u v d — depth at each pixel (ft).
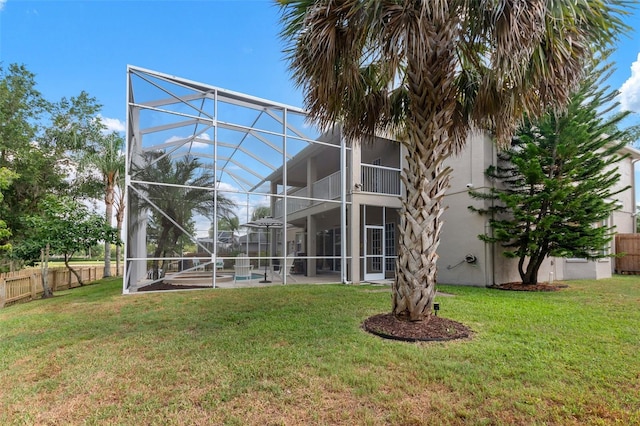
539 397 9.37
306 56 14.73
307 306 21.88
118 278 53.98
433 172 15.17
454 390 9.84
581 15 12.21
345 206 38.37
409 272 15.47
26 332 16.99
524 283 32.73
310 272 44.98
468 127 18.22
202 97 32.83
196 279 35.06
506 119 15.81
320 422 8.36
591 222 30.99
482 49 14.61
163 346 14.02
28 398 9.86
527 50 11.67
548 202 30.12
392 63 12.82
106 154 57.72
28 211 50.01
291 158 37.78
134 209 31.42
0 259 43.37
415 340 14.03
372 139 19.47
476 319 17.74
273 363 11.90
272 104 35.55
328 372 11.09
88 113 55.57
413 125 15.28
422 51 12.49
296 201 47.67
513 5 11.28
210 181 33.63
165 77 30.89
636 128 48.55
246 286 33.24
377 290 29.71
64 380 10.99
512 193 33.50
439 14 11.68
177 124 33.17
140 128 31.63
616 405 8.93
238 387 10.14
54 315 20.92
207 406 9.16
